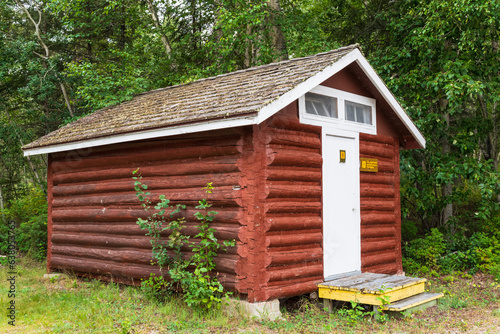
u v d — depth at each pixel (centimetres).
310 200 793
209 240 740
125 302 791
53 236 1070
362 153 920
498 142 1516
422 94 1273
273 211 721
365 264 904
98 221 960
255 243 693
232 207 725
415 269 1152
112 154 935
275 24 1619
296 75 771
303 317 723
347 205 873
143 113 946
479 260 1141
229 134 730
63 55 1953
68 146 975
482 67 1207
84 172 998
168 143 826
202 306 712
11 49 1775
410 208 1598
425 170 1333
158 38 1903
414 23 1291
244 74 962
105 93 1504
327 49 1523
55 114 1998
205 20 1892
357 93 915
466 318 723
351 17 1664
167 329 640
